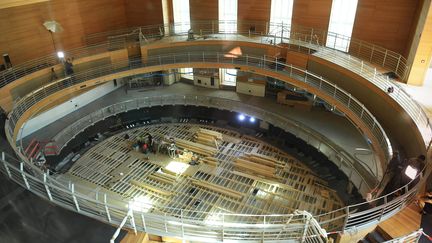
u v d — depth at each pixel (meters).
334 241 8.74
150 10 22.92
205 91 24.66
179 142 21.53
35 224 7.67
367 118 14.30
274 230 7.93
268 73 19.84
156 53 22.44
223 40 21.25
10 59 18.48
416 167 9.50
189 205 16.83
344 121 19.92
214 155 20.55
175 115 24.77
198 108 24.42
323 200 16.86
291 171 19.23
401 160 11.99
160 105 23.97
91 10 21.73
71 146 20.88
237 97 23.58
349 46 18.08
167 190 17.89
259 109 21.84
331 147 17.58
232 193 17.38
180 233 7.54
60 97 19.33
